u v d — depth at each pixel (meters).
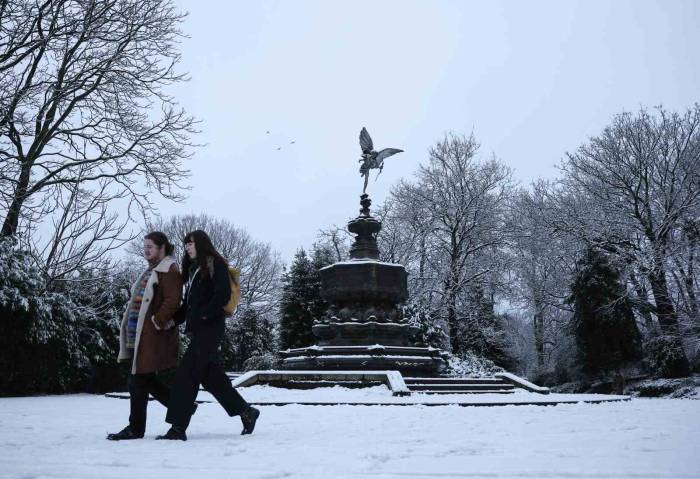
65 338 14.65
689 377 25.70
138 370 5.02
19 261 13.69
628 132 30.36
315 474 3.08
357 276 15.62
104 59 18.98
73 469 3.23
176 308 5.16
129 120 19.33
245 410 5.32
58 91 17.64
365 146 17.72
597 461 3.50
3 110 16.16
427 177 36.19
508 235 34.53
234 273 5.43
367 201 17.25
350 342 15.27
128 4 19.00
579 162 31.91
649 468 3.18
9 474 3.04
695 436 4.93
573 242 30.89
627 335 27.45
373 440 4.85
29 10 17.08
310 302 29.23
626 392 26.91
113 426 6.11
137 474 3.04
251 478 2.92
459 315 33.50
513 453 3.99
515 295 35.09
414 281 34.19
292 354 16.19
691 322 26.20
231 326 32.59
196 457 3.78
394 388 11.39
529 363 43.12
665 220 28.55
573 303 32.12
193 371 5.07
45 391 14.60
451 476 3.00
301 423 6.55
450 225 35.16
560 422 6.65
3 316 12.92
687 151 29.73
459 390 13.16
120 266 19.83
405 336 15.92
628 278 28.42
